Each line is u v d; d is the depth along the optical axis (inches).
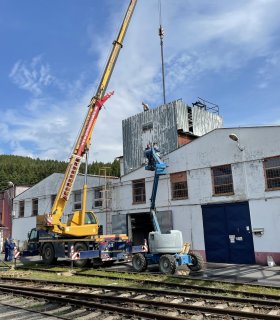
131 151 1205.7
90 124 839.7
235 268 685.3
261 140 761.0
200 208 845.2
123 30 872.3
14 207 1510.8
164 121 1129.4
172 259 622.5
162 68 1247.5
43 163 4955.7
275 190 727.7
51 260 869.8
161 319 336.8
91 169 2485.2
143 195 983.6
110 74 856.3
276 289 460.4
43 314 377.7
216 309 352.2
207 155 848.3
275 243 716.0
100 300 434.6
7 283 612.4
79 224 844.6
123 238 839.1
